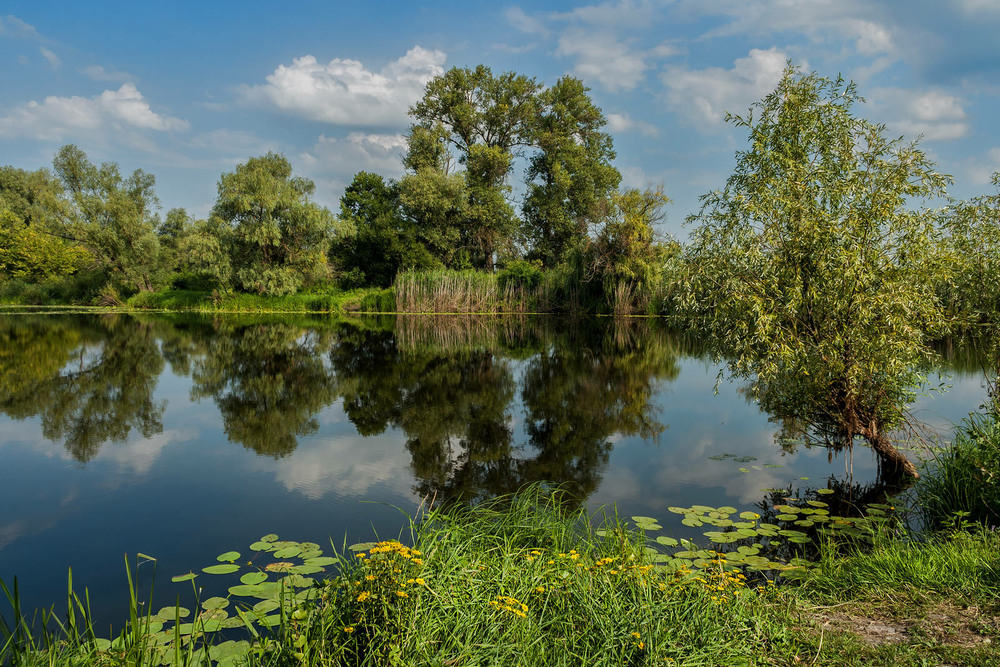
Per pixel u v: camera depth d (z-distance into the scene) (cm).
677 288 734
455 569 324
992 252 687
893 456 670
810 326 668
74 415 938
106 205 3662
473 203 3925
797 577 395
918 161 602
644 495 592
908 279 611
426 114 4069
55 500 576
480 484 623
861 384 664
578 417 942
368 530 500
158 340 1928
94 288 3816
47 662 278
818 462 707
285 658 267
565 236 3894
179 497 583
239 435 822
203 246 3238
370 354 1648
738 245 661
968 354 1375
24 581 417
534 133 3988
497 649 265
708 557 431
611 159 4241
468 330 2369
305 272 3506
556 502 565
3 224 3856
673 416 952
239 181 3275
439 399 1074
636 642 268
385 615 266
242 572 418
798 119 713
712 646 273
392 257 3703
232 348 1752
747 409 1002
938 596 341
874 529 497
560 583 321
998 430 557
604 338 2128
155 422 895
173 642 321
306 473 657
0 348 1669
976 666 268
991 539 420
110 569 433
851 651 284
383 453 738
